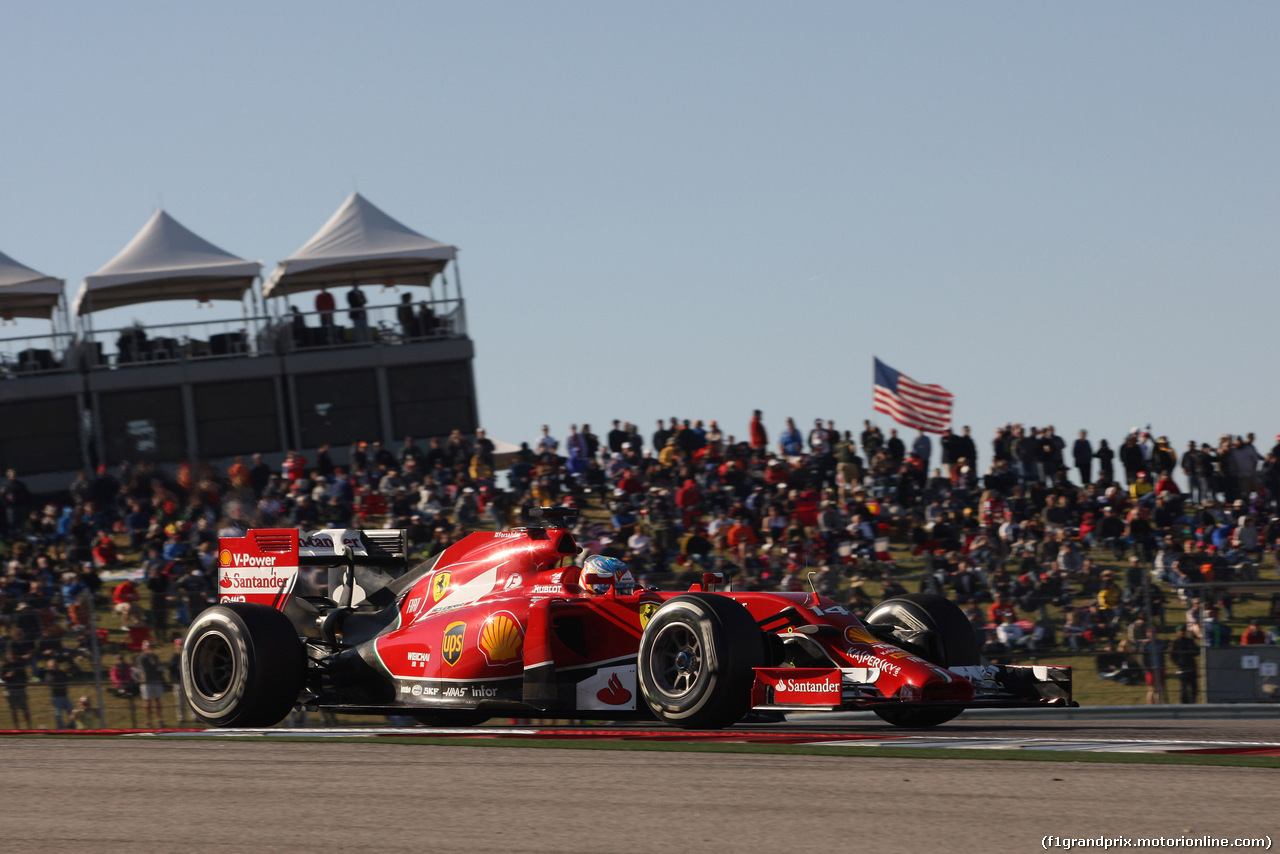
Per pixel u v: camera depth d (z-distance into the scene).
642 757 17.83
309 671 25.81
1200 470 63.09
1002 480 62.16
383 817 14.17
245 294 92.50
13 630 34.16
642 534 52.00
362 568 27.66
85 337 85.00
